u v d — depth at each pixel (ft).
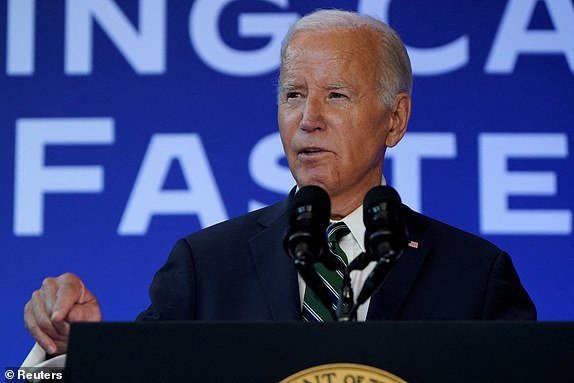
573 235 42.50
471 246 27.78
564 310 42.14
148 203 42.98
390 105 28.04
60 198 42.98
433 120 43.29
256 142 43.42
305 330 19.19
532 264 42.39
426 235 27.91
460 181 42.88
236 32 44.06
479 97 43.45
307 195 21.56
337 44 27.30
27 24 44.01
